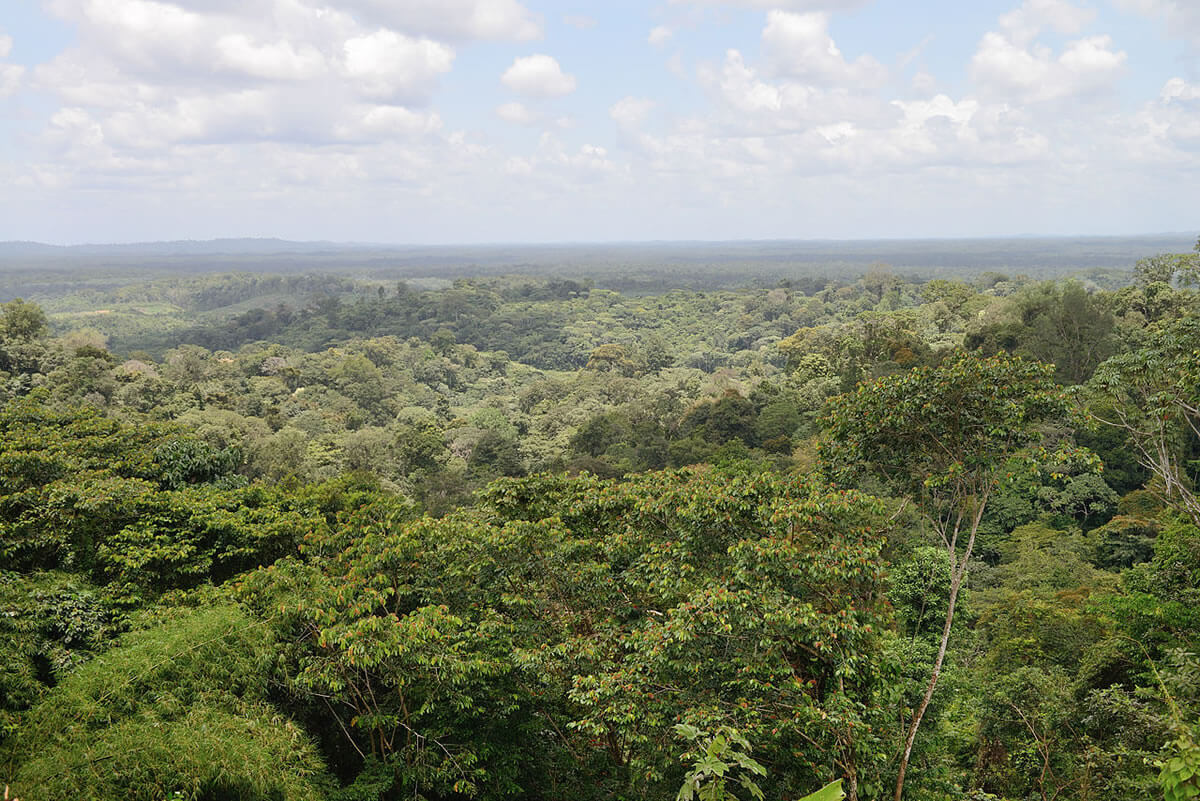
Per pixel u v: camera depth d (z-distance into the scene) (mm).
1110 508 36938
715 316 198375
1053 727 13695
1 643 11109
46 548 15422
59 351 70750
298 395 108438
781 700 10039
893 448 12773
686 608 10211
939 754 14953
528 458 76750
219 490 21406
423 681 11469
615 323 198625
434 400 126500
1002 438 11773
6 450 18766
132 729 9344
